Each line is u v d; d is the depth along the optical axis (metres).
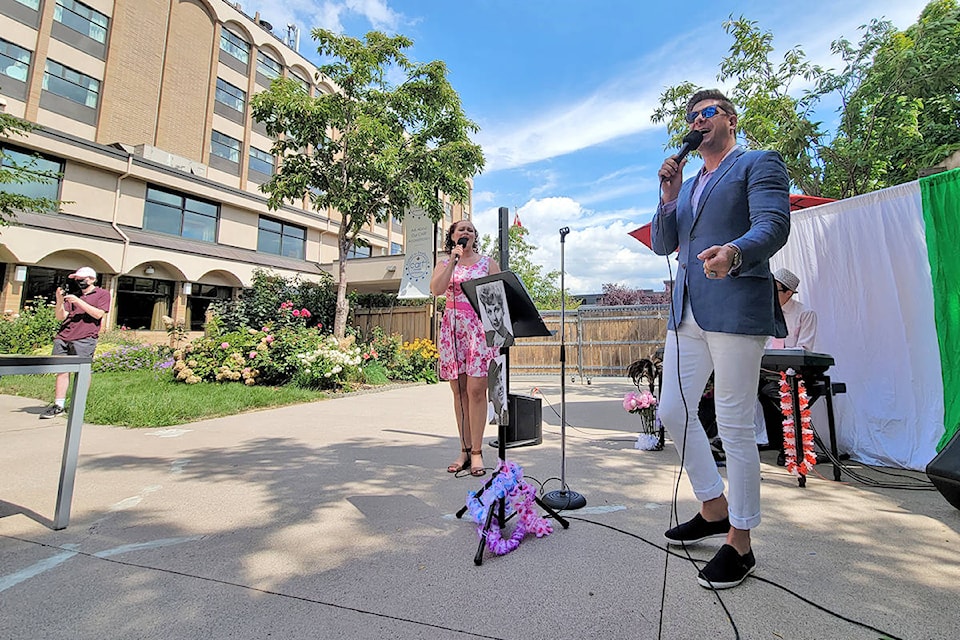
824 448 2.96
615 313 9.72
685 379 1.78
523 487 1.90
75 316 4.84
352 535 1.93
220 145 18.89
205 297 17.25
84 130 14.92
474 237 2.99
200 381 6.93
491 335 2.23
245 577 1.57
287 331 7.63
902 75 5.17
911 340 3.10
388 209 9.44
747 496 1.54
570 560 1.69
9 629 1.27
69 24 14.56
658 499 2.37
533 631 1.25
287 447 3.50
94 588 1.49
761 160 1.54
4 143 11.99
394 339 9.45
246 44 20.08
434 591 1.47
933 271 2.97
